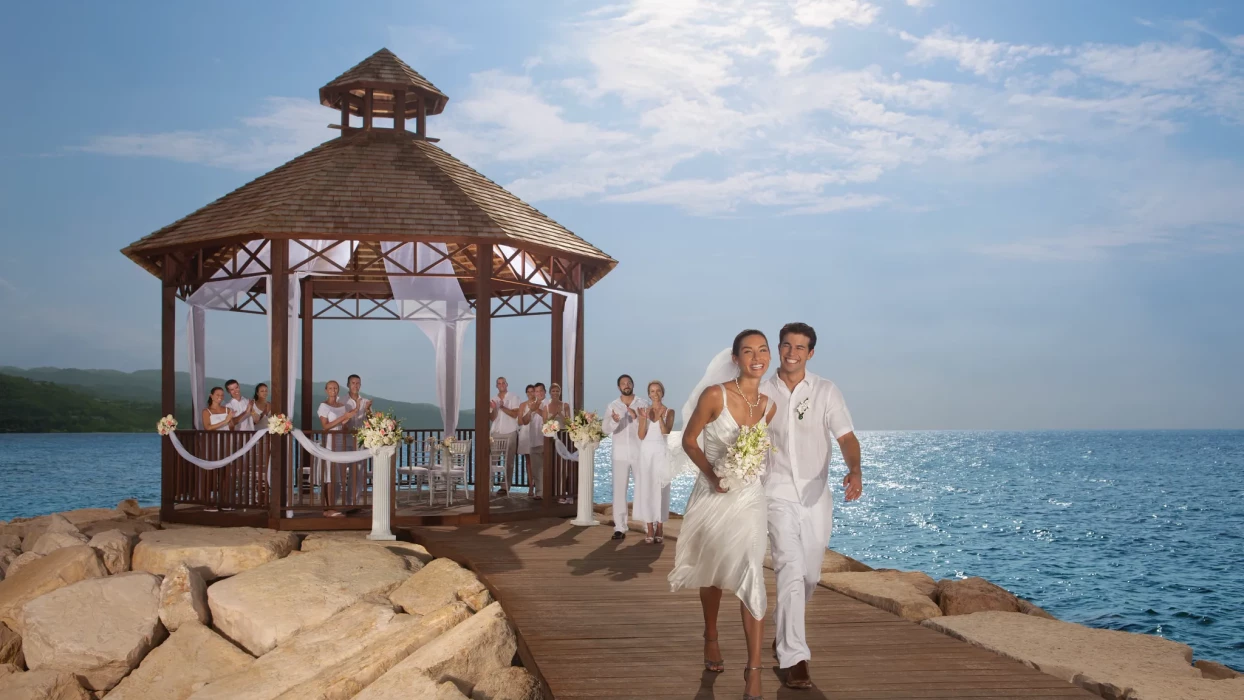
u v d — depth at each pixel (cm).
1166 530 3434
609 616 714
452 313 1612
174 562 958
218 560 974
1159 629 1742
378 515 1141
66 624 824
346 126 1484
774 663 573
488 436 1287
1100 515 4028
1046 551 2823
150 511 1490
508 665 631
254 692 656
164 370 1343
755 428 483
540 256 1426
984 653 593
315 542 1093
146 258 1399
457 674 606
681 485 5344
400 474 1606
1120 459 11081
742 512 489
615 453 1123
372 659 645
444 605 754
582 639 639
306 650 718
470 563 962
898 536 3216
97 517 1390
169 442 1303
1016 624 691
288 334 1302
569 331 1439
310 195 1283
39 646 815
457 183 1378
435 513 1270
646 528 1142
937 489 5712
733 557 487
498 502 1423
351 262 1593
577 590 816
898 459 11238
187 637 812
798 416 512
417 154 1429
